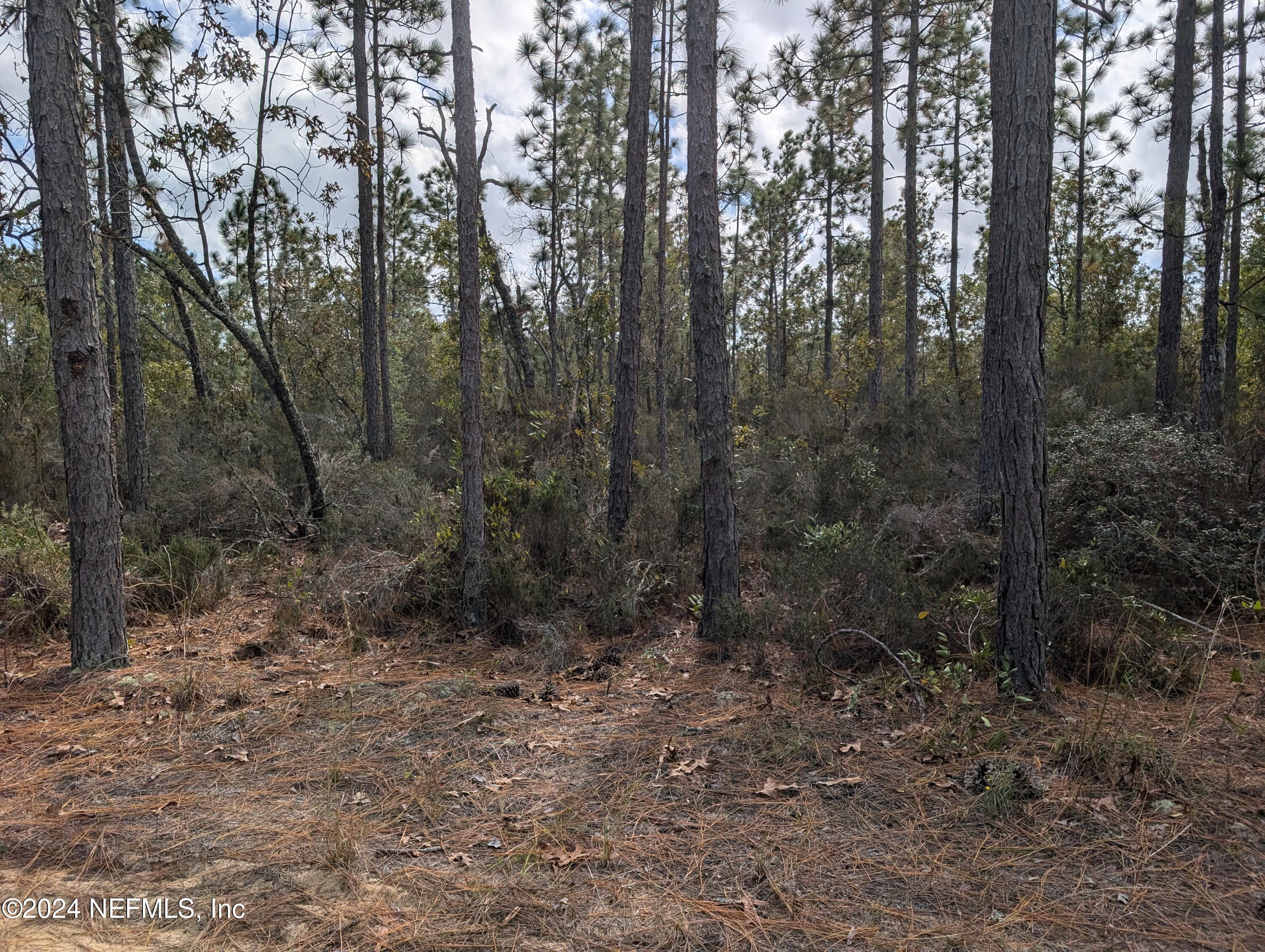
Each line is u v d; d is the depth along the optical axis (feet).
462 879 9.88
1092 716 13.66
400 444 51.29
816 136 75.05
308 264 55.67
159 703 16.20
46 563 22.09
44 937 8.76
